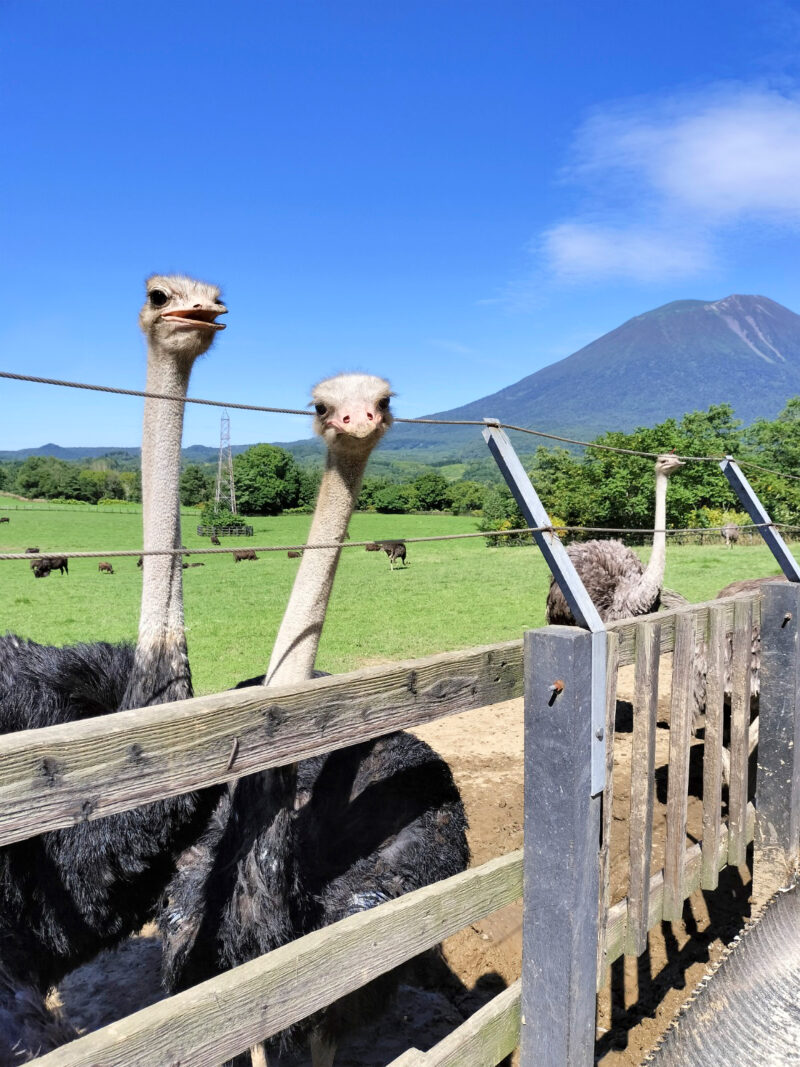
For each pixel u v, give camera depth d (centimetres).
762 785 329
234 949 221
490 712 717
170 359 273
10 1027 229
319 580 242
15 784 116
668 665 880
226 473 5625
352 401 238
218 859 235
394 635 1194
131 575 2680
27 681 280
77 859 244
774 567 1903
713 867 301
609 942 244
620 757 582
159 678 259
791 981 217
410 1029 315
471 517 5803
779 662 323
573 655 188
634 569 652
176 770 134
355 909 240
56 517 4412
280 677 240
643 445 3569
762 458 3881
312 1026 234
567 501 3756
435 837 280
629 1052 300
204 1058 139
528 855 200
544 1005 199
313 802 269
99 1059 125
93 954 260
